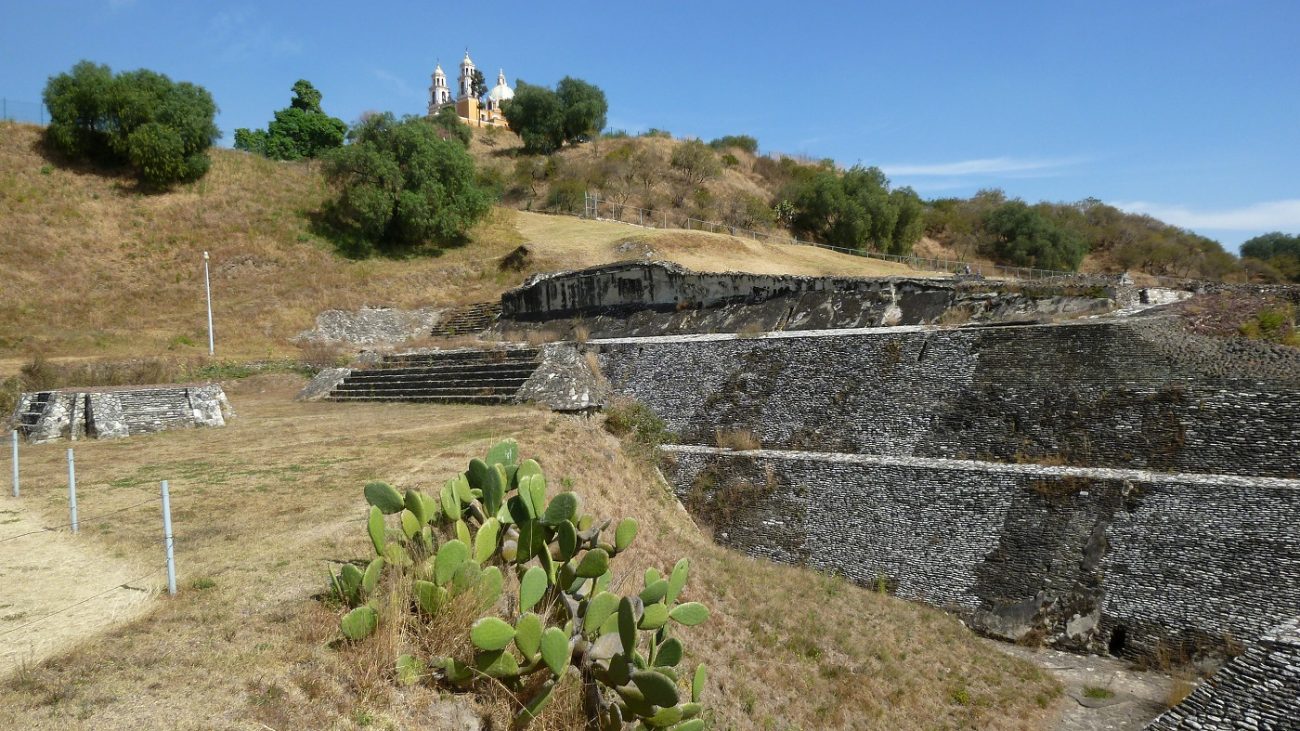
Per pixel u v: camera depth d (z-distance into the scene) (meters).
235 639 6.05
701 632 10.26
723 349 20.78
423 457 13.66
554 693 6.16
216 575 7.44
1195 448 12.85
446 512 7.14
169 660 5.67
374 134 43.72
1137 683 10.90
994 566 13.26
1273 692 8.12
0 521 9.45
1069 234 60.09
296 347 32.81
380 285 38.81
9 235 35.88
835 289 22.88
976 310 20.11
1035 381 15.39
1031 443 14.58
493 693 6.02
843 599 12.93
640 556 11.89
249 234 41.28
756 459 17.06
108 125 41.91
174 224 40.53
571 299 30.20
